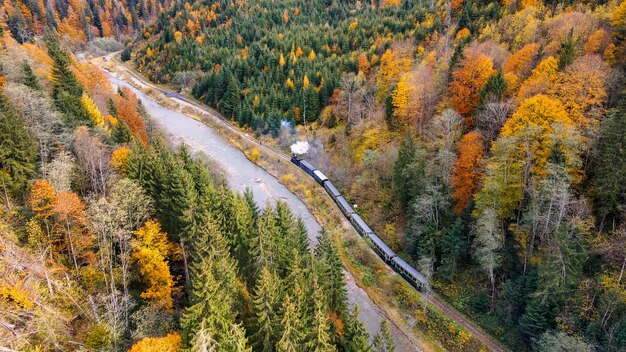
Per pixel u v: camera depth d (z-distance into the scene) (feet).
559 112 190.80
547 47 260.42
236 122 455.22
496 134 230.68
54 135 206.59
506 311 190.29
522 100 218.79
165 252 178.40
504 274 202.80
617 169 169.99
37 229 149.69
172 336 134.62
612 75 201.46
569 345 148.87
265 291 140.36
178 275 188.34
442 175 229.04
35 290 126.21
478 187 218.79
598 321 153.79
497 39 318.86
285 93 447.42
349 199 311.47
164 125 445.78
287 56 494.18
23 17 594.65
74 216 161.48
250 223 196.65
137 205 180.86
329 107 407.03
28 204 169.17
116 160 215.10
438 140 246.06
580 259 161.99
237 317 156.87
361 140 342.64
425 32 412.77
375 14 559.38
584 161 192.03
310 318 142.51
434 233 222.89
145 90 554.87
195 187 217.97
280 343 130.82
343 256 263.08
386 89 363.56
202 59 563.48
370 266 251.39
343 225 289.94
